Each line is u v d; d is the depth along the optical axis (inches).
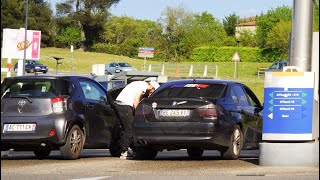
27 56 3914.9
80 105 1368.1
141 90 1405.0
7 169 1143.6
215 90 1326.3
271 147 1127.0
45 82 1353.3
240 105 1353.3
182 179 983.0
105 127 1438.2
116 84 2723.9
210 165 1188.5
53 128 1320.1
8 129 1325.0
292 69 1127.0
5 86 1350.9
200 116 1258.0
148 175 1032.8
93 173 1070.4
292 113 1120.2
